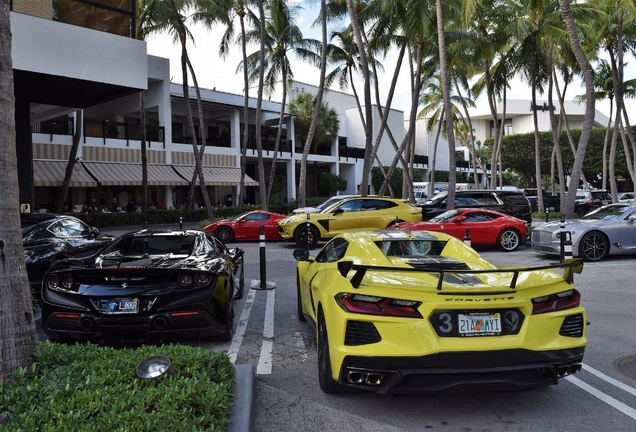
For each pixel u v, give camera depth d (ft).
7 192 11.61
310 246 51.37
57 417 9.11
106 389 10.50
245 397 12.49
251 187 134.72
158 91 100.37
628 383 14.99
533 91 76.33
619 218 39.17
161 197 107.55
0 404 9.91
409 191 93.25
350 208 52.19
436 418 12.71
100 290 16.67
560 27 74.74
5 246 11.45
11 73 11.86
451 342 11.46
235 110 117.19
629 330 20.83
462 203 61.00
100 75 37.37
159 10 74.95
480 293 11.53
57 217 28.84
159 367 11.59
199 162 79.92
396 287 11.99
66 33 35.65
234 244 57.57
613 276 32.99
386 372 11.51
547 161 190.80
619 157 181.27
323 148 148.77
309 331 21.18
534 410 13.15
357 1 83.30
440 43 56.29
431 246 16.83
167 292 16.87
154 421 9.05
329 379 13.70
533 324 11.83
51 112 53.21
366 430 12.05
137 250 20.56
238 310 25.22
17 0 33.71
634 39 88.89
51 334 17.34
